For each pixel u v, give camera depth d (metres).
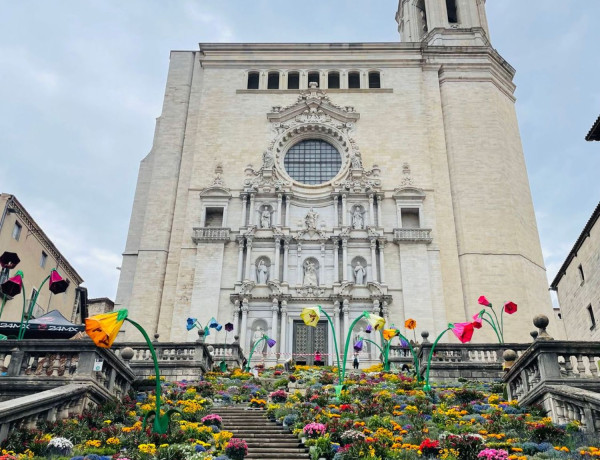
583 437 14.22
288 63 51.38
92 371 18.39
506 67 52.66
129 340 40.31
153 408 18.58
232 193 45.56
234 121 48.56
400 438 15.44
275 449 15.94
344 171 46.19
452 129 48.06
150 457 13.89
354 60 51.38
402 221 44.91
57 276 25.20
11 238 39.69
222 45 51.72
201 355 26.86
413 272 41.78
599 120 27.50
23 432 14.03
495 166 46.25
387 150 47.12
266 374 30.34
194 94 50.56
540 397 17.39
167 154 47.41
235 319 40.12
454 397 20.92
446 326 40.41
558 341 17.34
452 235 43.97
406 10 60.28
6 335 27.80
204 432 16.64
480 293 41.44
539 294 43.03
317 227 44.09
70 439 14.79
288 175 46.88
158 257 43.28
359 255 42.78
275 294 40.66
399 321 40.34
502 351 26.61
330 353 39.56
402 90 49.84
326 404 21.02
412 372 29.33
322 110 48.78
